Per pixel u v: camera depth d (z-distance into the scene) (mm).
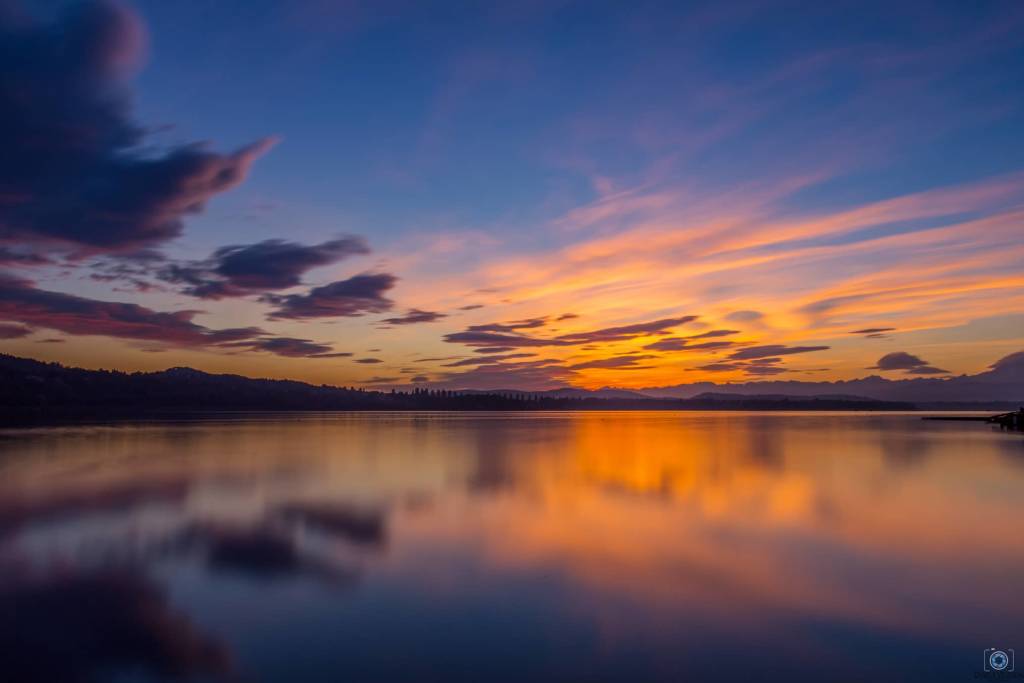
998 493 25516
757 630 11078
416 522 19578
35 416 117875
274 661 9781
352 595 12742
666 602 12445
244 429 79812
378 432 76812
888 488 26953
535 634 10867
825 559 15500
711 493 25578
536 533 18141
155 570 14375
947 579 13953
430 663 9742
